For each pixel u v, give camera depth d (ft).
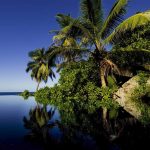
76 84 73.05
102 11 65.21
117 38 59.98
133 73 72.95
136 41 70.64
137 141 18.15
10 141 19.84
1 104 94.89
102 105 55.62
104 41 60.64
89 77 76.38
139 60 68.74
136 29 63.67
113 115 36.37
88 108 49.98
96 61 69.31
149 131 22.29
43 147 17.30
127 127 24.89
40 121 34.86
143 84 61.93
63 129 25.95
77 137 20.75
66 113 43.73
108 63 65.72
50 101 87.30
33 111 54.49
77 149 16.39
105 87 64.95
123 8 58.08
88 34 63.57
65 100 74.28
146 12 52.85
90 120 31.99
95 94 64.44
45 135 22.62
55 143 18.62
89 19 65.36
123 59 68.44
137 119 30.96
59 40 67.72
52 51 63.98
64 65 86.69
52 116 40.63
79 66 79.97
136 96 61.72
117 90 64.64
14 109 62.64
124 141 18.28
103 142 18.29
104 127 25.72
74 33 63.26
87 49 64.54
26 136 22.34
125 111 41.34
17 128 28.22
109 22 60.75
